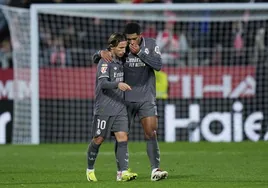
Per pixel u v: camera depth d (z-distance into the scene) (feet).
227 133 205.16
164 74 205.67
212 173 125.80
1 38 236.22
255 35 215.10
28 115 209.15
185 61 213.87
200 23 218.38
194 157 159.02
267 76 208.23
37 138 204.44
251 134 205.67
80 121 208.64
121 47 111.75
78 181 114.62
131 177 111.96
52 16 216.33
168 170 131.44
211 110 205.26
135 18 212.02
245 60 211.00
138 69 115.44
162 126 204.95
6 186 107.86
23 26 212.84
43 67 210.79
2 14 235.40
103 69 111.75
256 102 206.49
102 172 130.41
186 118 205.26
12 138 207.21
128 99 115.44
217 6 206.18
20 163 149.38
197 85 205.77
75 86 209.46
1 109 206.90
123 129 112.88
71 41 216.54
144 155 167.02
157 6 206.18
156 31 219.41
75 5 207.21
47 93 209.15
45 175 125.08
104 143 206.49
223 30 217.77
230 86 206.90
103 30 219.20
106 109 112.47
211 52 214.69
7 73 207.72
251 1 237.25
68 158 160.56
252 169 132.36
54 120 208.95
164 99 204.74
